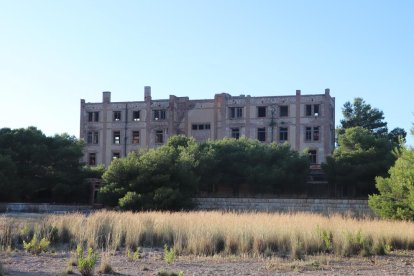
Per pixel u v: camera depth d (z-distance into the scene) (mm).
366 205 48656
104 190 49531
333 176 56812
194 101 81688
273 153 59219
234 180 59062
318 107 75438
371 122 78562
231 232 24391
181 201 48594
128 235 24500
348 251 23109
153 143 82625
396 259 21750
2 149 56094
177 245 22828
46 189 58312
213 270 17484
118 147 84438
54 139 60906
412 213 33344
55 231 24938
